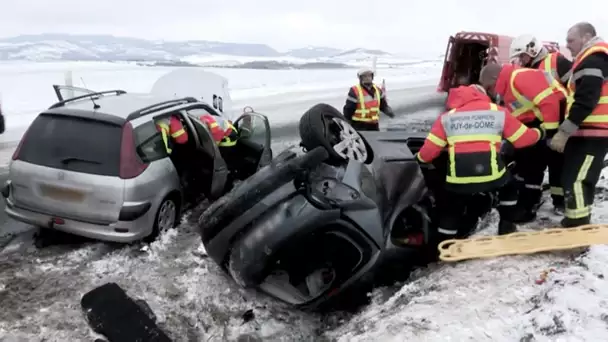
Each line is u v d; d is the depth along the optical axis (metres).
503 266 3.92
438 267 4.34
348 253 4.02
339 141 4.26
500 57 16.09
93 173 4.83
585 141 4.30
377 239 3.97
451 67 17.12
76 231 4.95
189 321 4.04
